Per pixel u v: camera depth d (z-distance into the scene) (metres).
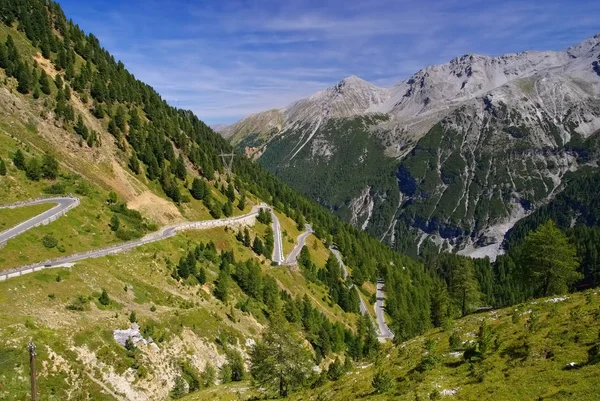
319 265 164.25
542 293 63.81
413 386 33.12
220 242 129.62
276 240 162.62
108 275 77.00
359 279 172.38
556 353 30.89
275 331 52.47
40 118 122.00
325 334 103.75
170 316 75.94
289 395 48.00
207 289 96.19
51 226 82.94
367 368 45.12
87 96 148.25
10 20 149.75
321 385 45.97
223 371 73.88
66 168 112.81
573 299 42.25
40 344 54.09
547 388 26.70
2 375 48.34
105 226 97.12
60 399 51.12
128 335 64.88
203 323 80.25
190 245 113.06
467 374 33.28
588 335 31.70
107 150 135.50
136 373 61.09
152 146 155.12
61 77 146.88
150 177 143.50
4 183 91.12
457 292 85.12
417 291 192.38
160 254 96.88
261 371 51.56
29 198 93.50
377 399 32.78
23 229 78.19
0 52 124.69
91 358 57.97
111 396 55.94
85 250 84.06
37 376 51.19
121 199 120.94
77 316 62.75
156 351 66.75
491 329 39.38
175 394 63.50
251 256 134.00
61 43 162.50
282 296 119.06
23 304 59.47
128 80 190.62
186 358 70.50
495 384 29.30
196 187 152.12
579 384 25.72
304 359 52.62
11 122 111.69
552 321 36.91
